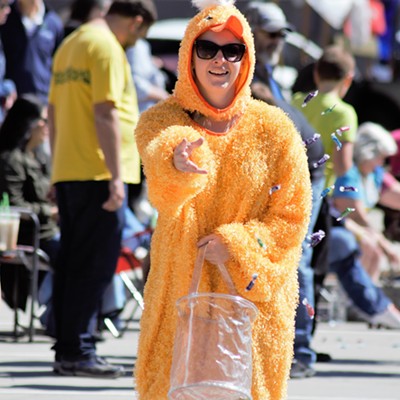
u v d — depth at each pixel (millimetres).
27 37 28172
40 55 28375
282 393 10172
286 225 10078
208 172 9734
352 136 18484
